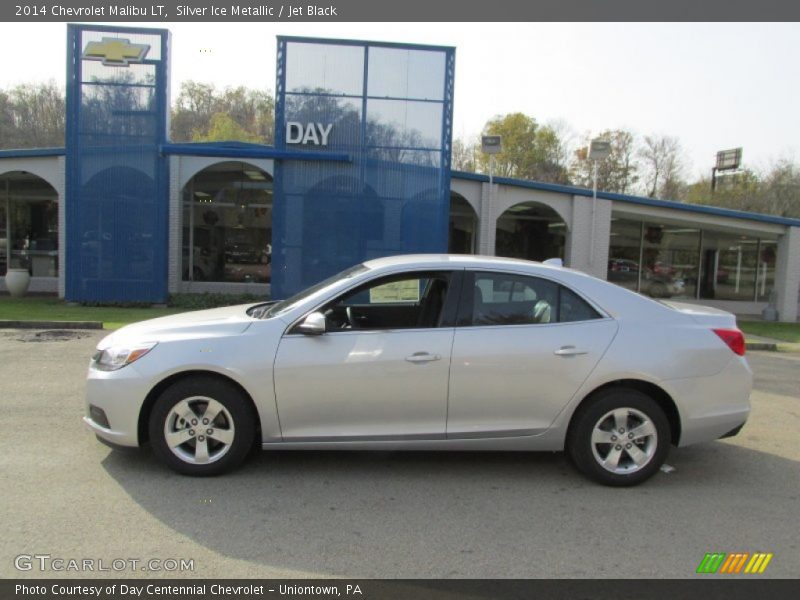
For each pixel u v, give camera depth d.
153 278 15.58
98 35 15.08
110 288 15.49
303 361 4.25
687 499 4.24
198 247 19.08
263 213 19.25
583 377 4.35
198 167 17.31
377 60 14.82
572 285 4.53
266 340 4.29
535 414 4.38
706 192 55.59
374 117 14.93
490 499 4.15
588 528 3.75
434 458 4.91
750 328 16.55
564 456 5.05
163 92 15.21
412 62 14.88
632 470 4.41
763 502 4.22
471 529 3.70
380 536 3.58
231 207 19.16
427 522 3.78
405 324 4.73
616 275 21.14
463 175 17.34
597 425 4.38
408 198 15.10
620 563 3.34
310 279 15.08
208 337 4.32
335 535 3.57
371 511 3.91
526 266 4.60
